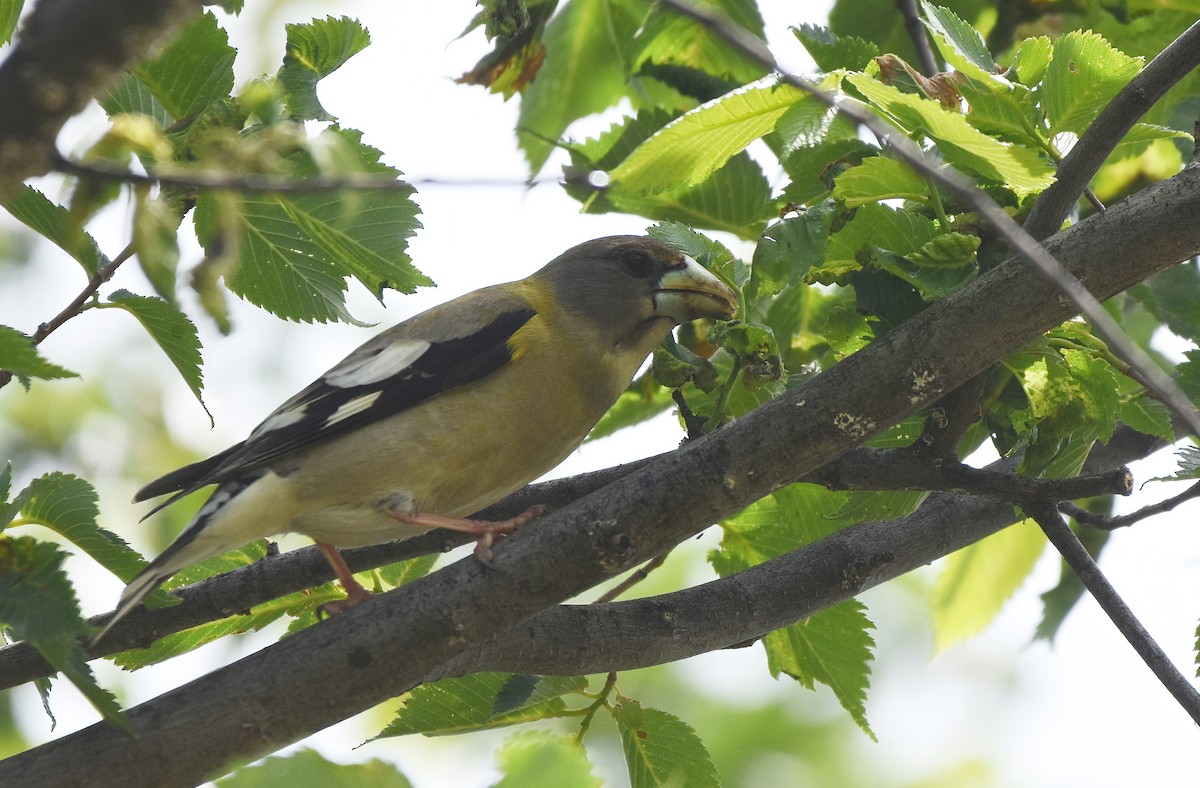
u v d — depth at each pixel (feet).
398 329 32.04
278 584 29.73
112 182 15.31
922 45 37.19
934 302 23.94
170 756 22.59
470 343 31.27
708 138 24.64
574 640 27.43
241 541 29.58
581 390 32.24
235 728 22.85
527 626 27.20
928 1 27.48
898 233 25.59
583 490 31.60
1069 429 25.18
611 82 41.96
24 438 49.34
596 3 40.86
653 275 32.99
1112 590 24.77
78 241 23.85
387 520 30.25
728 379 27.37
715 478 23.52
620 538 23.61
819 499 30.76
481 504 32.09
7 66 14.62
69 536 24.26
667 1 14.51
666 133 24.27
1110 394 25.03
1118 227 22.41
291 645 23.63
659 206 34.53
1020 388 25.76
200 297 17.70
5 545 21.09
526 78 36.17
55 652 20.95
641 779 28.09
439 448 30.40
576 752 15.20
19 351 19.62
